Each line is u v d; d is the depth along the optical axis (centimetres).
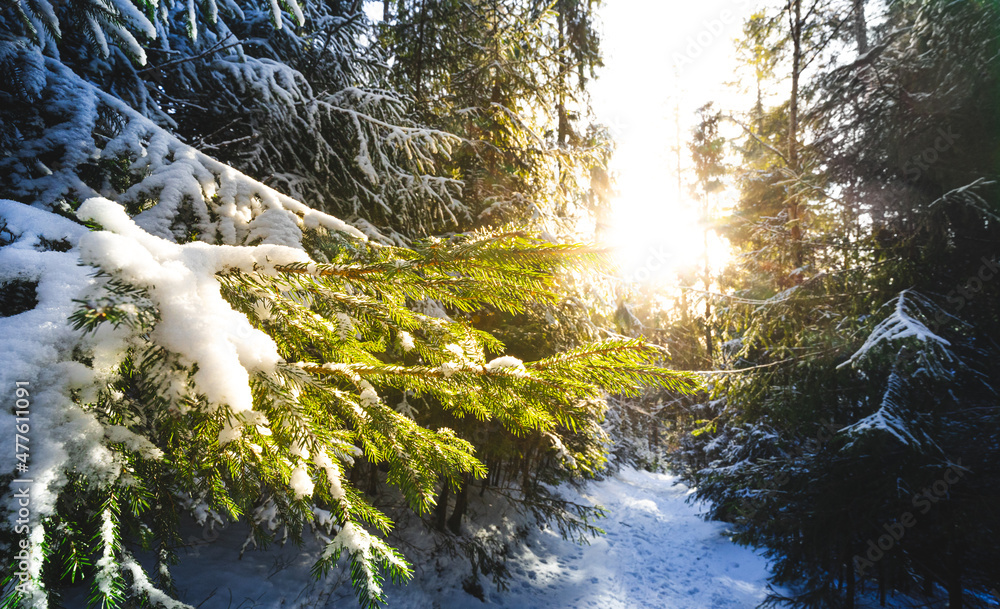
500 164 656
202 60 341
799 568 557
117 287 63
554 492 1061
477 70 680
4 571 57
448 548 636
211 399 66
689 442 1434
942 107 461
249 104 377
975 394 460
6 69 184
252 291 95
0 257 76
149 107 297
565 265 101
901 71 519
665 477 1895
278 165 388
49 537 70
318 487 96
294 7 240
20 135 193
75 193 182
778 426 625
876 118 523
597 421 722
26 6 179
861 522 461
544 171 680
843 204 561
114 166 194
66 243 101
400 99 461
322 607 425
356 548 87
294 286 99
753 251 715
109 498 75
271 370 83
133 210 185
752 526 603
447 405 113
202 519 281
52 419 64
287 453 89
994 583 440
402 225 441
